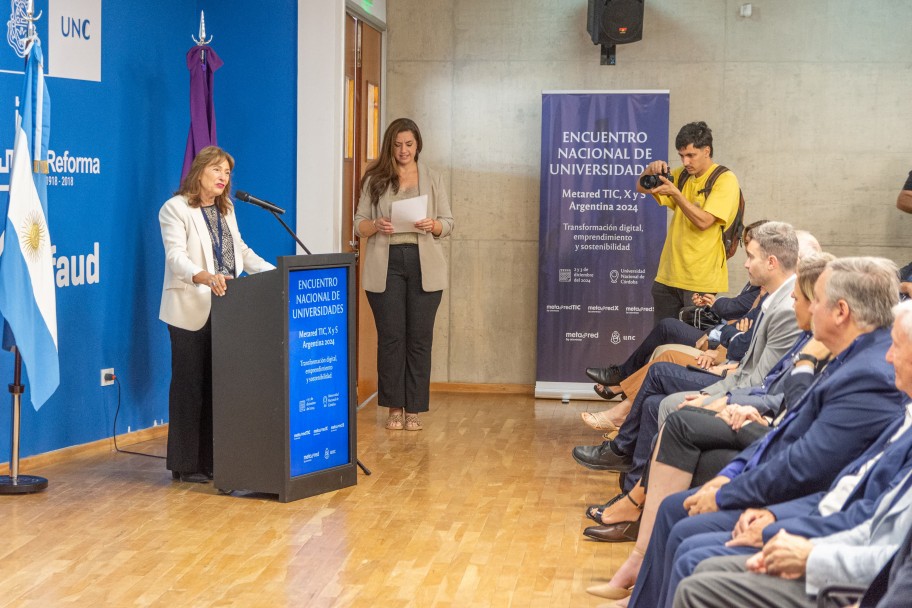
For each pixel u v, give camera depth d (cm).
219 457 534
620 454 509
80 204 611
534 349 844
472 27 831
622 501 472
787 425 341
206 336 557
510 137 834
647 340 618
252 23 704
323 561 441
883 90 797
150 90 664
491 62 831
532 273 841
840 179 805
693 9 808
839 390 311
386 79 841
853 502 287
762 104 809
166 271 555
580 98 793
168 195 685
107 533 473
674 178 712
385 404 700
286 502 525
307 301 530
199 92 642
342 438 557
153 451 632
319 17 697
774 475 317
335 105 700
